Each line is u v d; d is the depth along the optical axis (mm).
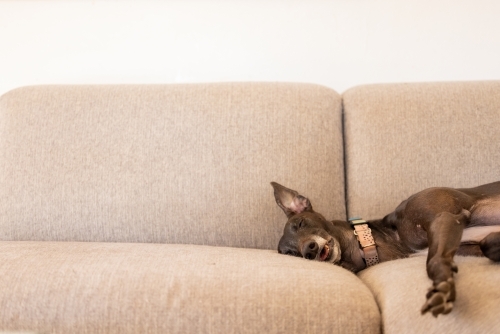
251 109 3002
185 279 1996
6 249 2373
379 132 2947
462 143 2889
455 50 3465
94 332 1907
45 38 3572
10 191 2965
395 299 1901
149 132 3000
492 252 1989
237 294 1924
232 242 2854
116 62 3561
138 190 2916
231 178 2906
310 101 3035
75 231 2902
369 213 2861
